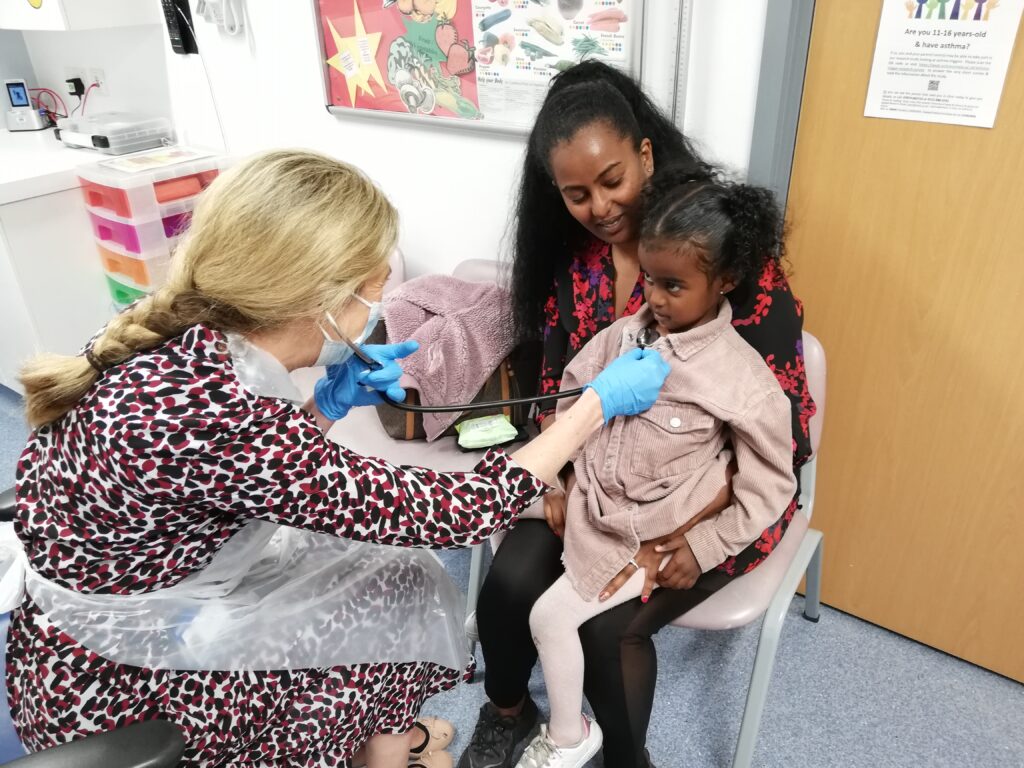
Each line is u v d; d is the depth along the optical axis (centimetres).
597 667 110
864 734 137
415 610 109
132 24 203
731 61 126
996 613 143
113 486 79
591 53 138
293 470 81
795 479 108
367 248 84
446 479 94
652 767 127
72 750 74
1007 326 121
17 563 109
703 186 99
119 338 82
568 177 107
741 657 153
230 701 95
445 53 157
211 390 79
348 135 186
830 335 140
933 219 121
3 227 195
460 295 148
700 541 104
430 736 135
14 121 245
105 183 193
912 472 142
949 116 114
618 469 111
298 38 180
